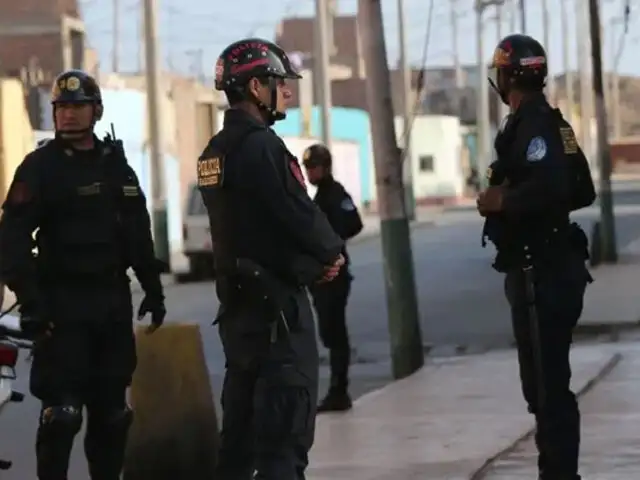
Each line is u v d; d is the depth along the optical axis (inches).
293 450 606.9
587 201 698.2
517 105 687.1
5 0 5679.1
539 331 684.1
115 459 745.0
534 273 681.6
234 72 620.1
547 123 671.1
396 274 1535.4
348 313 2402.8
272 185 596.7
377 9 1502.2
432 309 2407.7
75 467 1008.2
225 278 611.2
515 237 682.8
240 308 609.3
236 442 629.3
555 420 695.7
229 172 604.4
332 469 915.4
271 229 603.8
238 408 624.4
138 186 738.2
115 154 732.7
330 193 1149.1
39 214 705.6
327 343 1219.2
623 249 3560.5
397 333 1540.4
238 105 622.5
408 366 1535.4
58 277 712.4
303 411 607.2
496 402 1210.0
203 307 2628.0
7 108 3644.2
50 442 707.4
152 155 3284.9
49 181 707.4
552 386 691.4
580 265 690.2
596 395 1196.5
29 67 5644.7
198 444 790.5
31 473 1003.3
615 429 1011.9
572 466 700.0
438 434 1043.9
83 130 721.0
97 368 724.7
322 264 607.2
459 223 5777.6
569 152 674.8
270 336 602.5
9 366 700.0
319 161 1141.7
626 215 5541.3
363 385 1534.2
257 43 626.5
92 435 743.7
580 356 1514.5
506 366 1505.9
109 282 719.7
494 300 2534.5
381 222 1544.0
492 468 888.9
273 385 603.8
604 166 3080.7
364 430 1087.6
